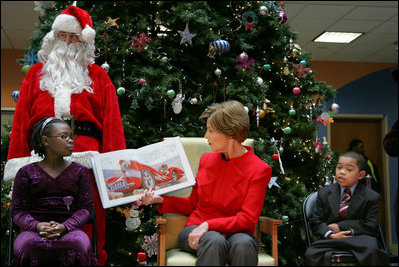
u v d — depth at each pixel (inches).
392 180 321.7
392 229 317.1
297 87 150.4
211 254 72.5
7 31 257.8
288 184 141.5
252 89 142.3
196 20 133.6
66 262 74.5
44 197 82.7
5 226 134.5
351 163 95.6
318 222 96.3
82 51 106.7
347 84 326.3
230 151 85.1
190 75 149.9
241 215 79.9
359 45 288.7
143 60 141.0
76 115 99.6
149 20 147.7
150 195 86.0
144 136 137.1
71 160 95.4
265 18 150.0
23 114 100.8
